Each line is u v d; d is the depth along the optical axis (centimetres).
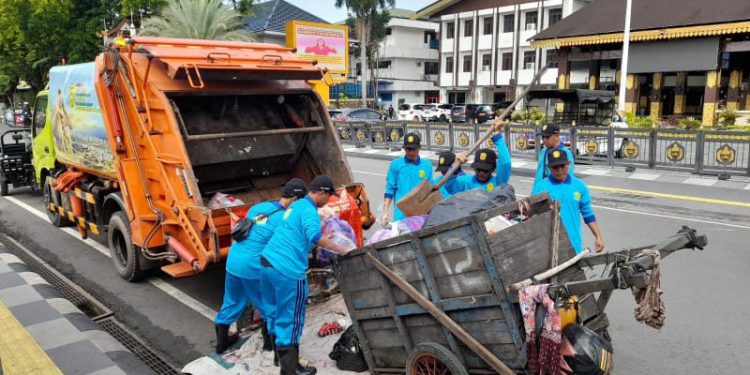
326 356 464
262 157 689
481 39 4766
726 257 734
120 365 471
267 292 436
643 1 2908
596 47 2986
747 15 2333
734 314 556
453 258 354
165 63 565
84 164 754
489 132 545
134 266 674
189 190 537
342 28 2275
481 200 409
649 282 312
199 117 662
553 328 318
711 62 2523
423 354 379
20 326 514
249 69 601
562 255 375
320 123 688
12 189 1331
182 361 496
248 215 466
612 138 1497
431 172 614
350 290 424
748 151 1280
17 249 838
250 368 451
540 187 499
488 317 347
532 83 548
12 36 1983
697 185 1252
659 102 3097
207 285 688
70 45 1967
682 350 486
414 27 5338
